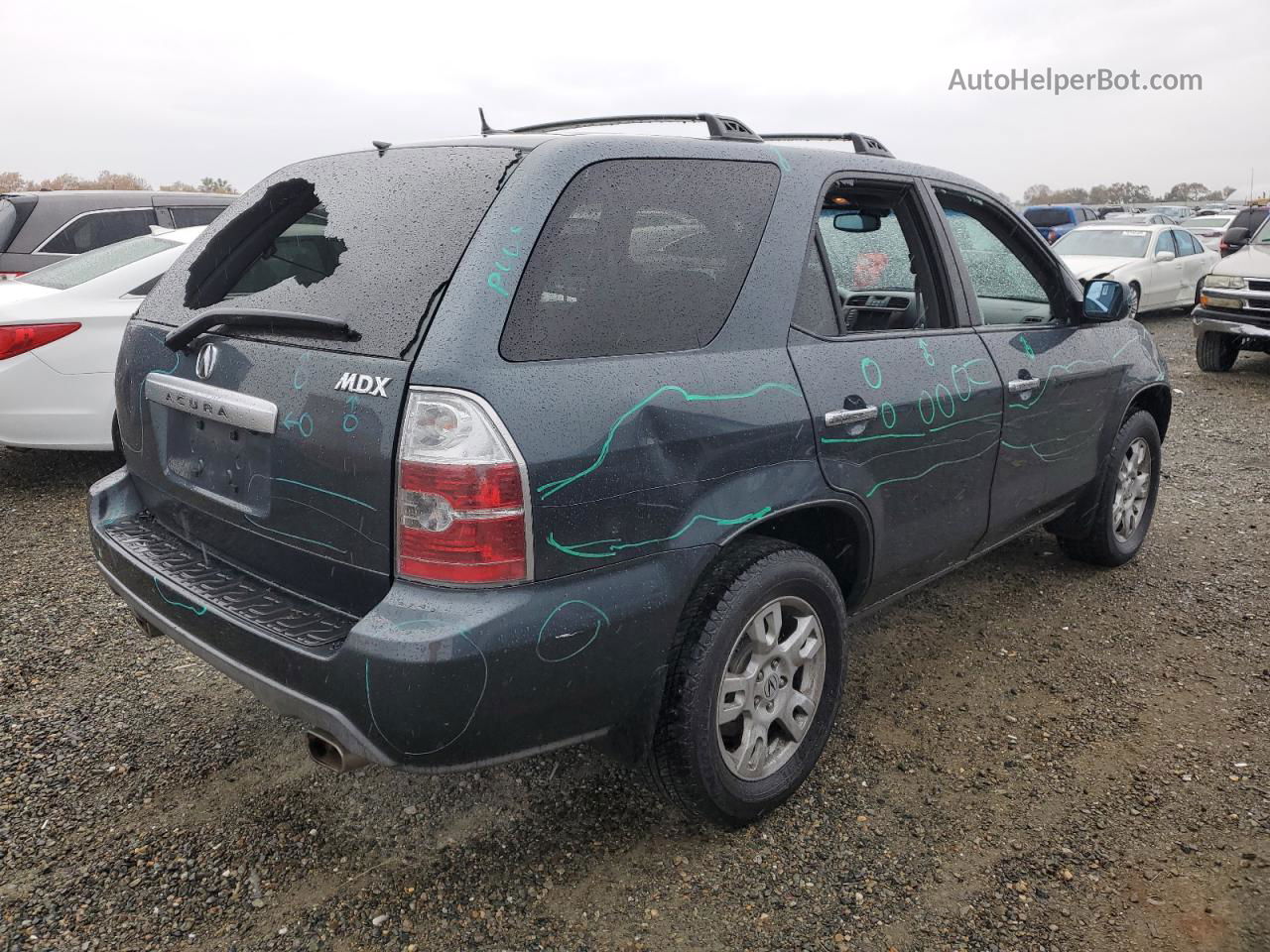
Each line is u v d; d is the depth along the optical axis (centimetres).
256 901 237
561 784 286
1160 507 550
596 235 229
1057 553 475
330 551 220
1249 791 281
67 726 313
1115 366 405
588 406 214
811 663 277
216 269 278
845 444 271
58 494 570
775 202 271
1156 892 241
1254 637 384
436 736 200
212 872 247
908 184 318
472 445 197
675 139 256
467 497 197
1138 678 351
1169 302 1470
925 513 310
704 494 235
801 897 240
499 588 202
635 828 267
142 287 568
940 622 399
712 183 257
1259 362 1112
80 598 416
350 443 209
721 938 227
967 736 313
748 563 249
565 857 254
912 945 225
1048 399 359
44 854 252
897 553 304
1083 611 409
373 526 208
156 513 292
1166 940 225
